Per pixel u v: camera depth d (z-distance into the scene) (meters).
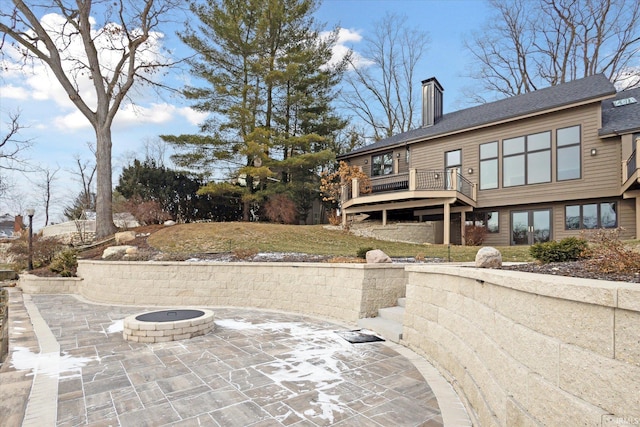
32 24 14.40
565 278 1.85
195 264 8.43
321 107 22.39
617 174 11.52
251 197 19.69
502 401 2.31
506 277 2.23
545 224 13.28
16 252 15.64
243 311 7.52
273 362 4.21
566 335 1.68
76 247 14.00
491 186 14.47
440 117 19.09
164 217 17.81
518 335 2.12
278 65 21.00
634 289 1.32
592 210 12.26
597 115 11.98
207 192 18.83
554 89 15.34
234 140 20.38
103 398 3.21
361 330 5.75
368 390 3.40
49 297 9.85
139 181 19.53
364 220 19.03
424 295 4.46
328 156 19.06
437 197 13.73
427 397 3.25
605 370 1.44
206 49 19.77
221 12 19.73
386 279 6.39
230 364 4.14
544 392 1.82
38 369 3.96
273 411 2.96
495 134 14.38
